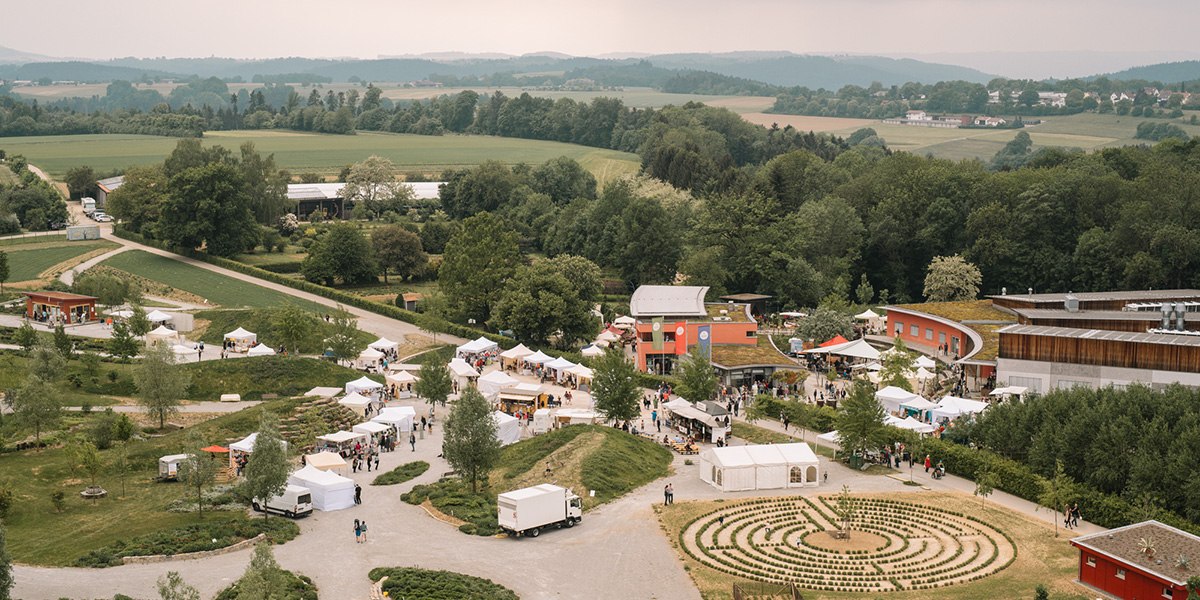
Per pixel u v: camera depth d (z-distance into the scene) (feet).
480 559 327.26
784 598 290.15
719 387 526.57
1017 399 413.18
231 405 521.24
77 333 632.79
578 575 314.96
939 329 594.65
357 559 327.06
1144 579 278.87
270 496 357.00
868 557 323.98
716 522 356.38
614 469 400.88
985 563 315.37
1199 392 373.81
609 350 481.46
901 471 408.67
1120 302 582.35
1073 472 365.20
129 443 440.04
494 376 540.11
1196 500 326.65
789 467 391.65
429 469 427.33
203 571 311.68
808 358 602.44
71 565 314.55
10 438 431.02
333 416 489.26
